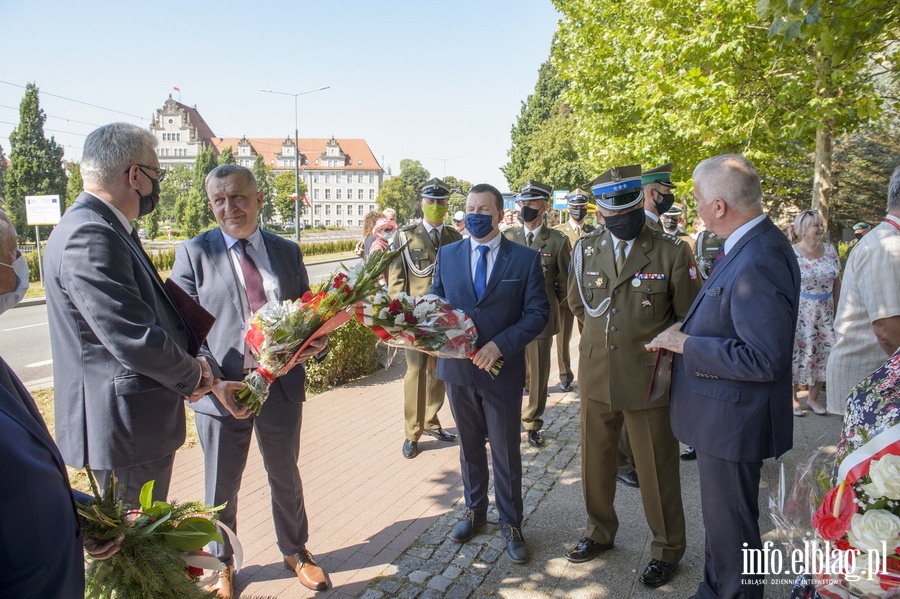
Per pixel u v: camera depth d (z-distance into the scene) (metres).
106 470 2.27
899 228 2.73
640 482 3.02
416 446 4.65
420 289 5.20
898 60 6.97
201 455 4.64
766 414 2.31
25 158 42.03
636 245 3.06
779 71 7.63
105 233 2.15
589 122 14.20
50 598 1.26
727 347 2.27
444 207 5.21
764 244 2.29
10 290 1.65
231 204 2.87
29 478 1.22
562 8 13.47
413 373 4.52
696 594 2.70
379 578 3.04
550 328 4.99
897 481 1.36
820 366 5.26
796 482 1.82
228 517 2.92
